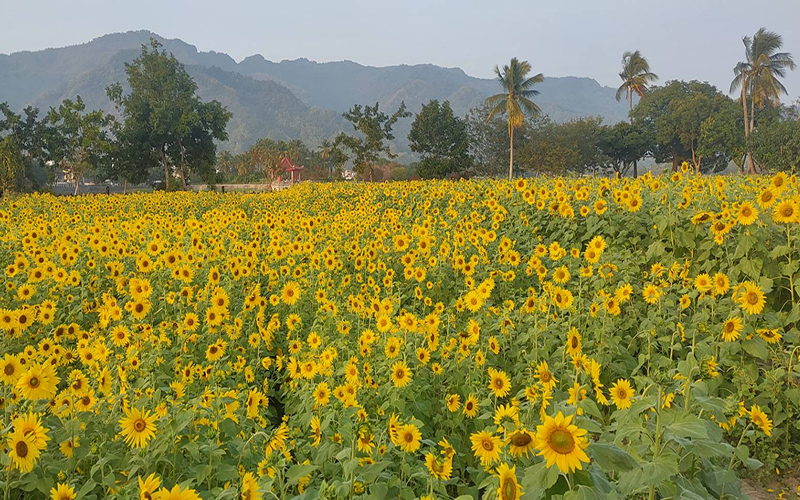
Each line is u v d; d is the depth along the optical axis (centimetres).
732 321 479
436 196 1620
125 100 5912
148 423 305
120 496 275
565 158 6631
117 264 780
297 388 482
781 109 8706
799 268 578
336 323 569
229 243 1055
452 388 455
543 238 1020
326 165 12800
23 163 5459
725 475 296
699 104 7150
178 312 668
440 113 6362
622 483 240
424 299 711
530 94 5956
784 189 570
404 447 314
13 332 520
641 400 268
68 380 403
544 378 346
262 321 596
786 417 445
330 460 333
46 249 904
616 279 679
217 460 321
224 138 6291
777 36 6353
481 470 330
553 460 204
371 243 951
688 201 745
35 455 285
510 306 572
